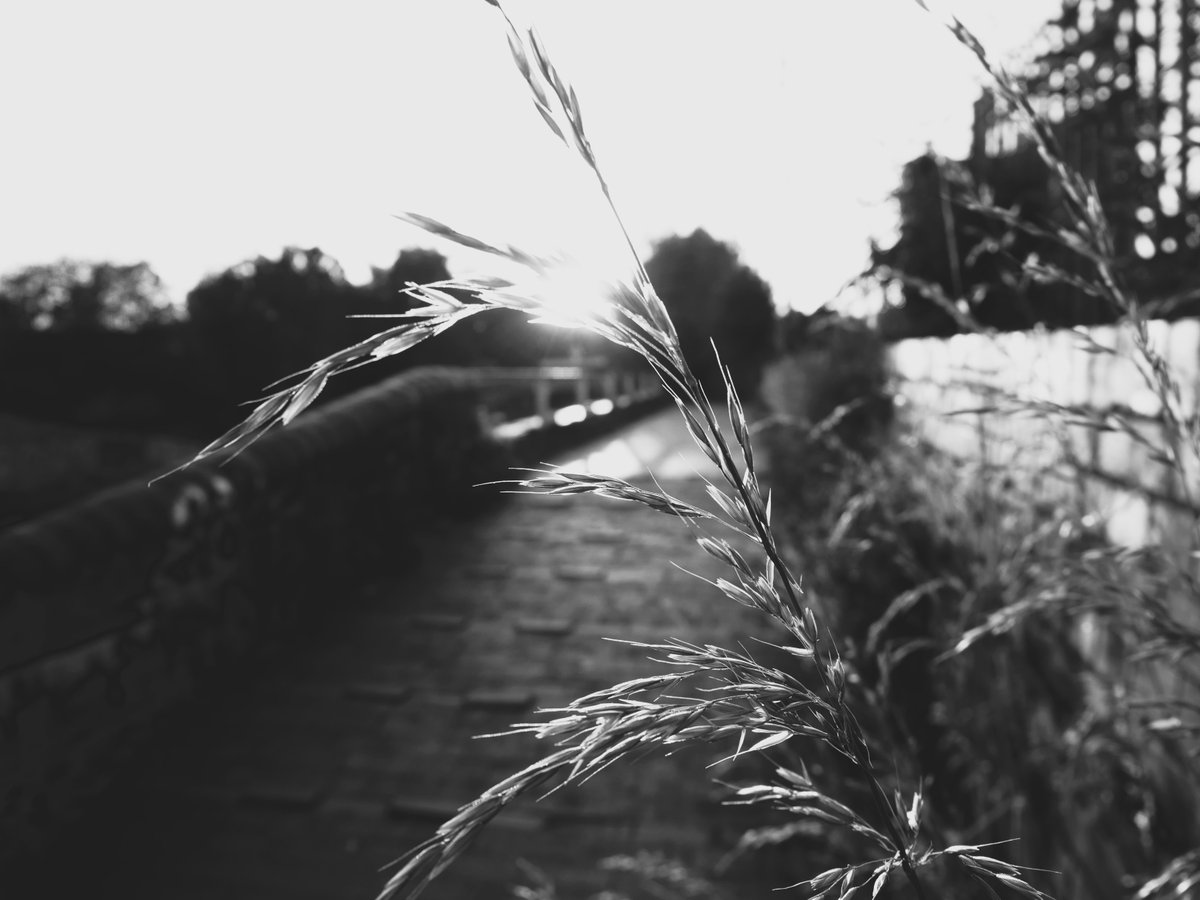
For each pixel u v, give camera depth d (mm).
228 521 5266
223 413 32031
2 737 3408
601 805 3686
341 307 31031
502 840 3500
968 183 1588
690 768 3920
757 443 9203
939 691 2492
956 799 2457
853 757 517
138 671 4359
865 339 6543
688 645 492
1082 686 2500
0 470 27406
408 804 3766
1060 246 2664
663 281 30391
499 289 466
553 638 5520
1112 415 1152
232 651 5281
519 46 480
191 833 3635
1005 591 1989
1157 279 2871
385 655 5410
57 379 34781
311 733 4441
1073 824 2145
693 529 503
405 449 8062
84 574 3934
